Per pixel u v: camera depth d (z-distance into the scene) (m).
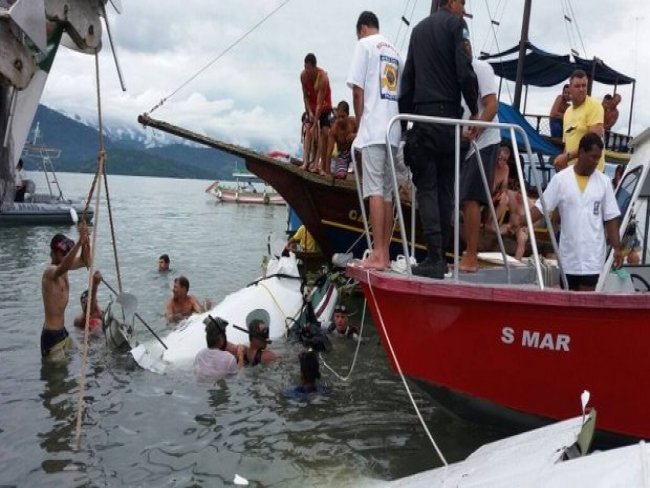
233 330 8.62
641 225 6.05
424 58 5.04
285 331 9.12
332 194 11.41
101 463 5.29
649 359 4.41
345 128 11.52
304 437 5.81
